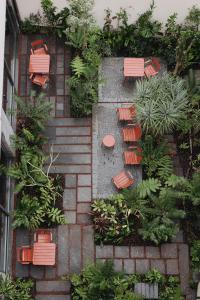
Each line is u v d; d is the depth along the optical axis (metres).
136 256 12.17
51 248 11.73
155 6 13.59
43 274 12.01
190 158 12.80
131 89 13.48
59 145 12.98
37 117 12.46
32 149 12.37
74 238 12.27
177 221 12.35
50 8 13.09
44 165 12.77
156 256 12.17
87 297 11.41
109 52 13.53
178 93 12.27
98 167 12.82
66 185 12.66
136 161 12.58
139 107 12.13
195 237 12.20
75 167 12.81
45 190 12.30
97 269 11.38
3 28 10.51
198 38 13.17
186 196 12.02
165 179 12.47
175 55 13.39
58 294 11.89
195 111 12.59
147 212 11.98
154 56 13.68
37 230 12.03
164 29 13.74
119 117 12.86
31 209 11.84
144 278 11.87
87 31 13.26
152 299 11.64
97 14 13.67
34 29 13.73
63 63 13.69
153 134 12.71
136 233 12.24
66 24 13.45
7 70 12.11
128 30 13.32
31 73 13.10
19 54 13.70
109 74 13.58
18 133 12.72
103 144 12.88
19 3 13.56
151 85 12.41
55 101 13.38
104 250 12.20
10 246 12.10
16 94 13.05
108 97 13.40
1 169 11.84
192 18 13.28
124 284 11.47
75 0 13.05
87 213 12.47
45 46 13.38
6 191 12.27
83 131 13.11
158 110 12.11
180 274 12.05
